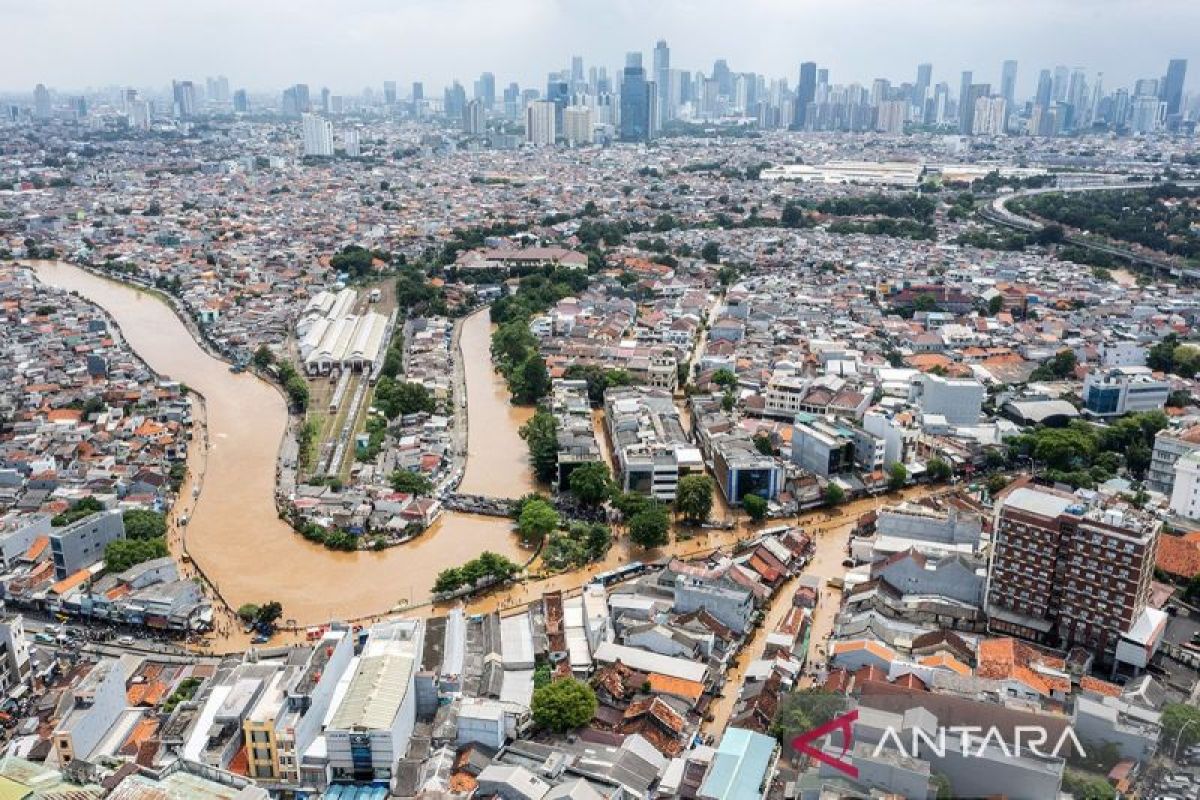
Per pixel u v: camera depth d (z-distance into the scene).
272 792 175.62
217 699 188.88
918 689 182.88
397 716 178.38
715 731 198.00
